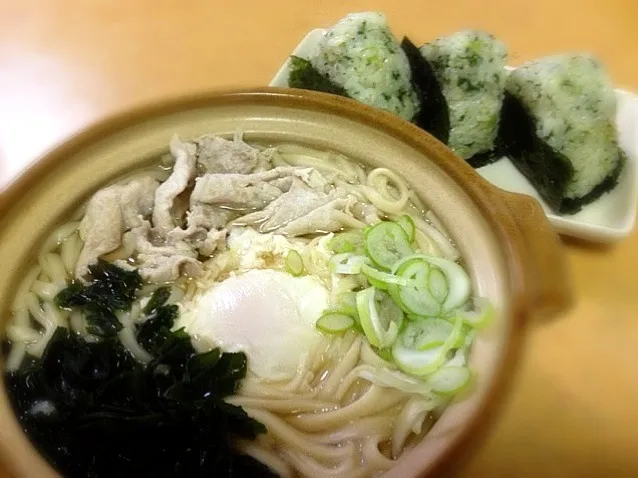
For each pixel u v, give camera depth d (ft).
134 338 0.68
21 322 0.68
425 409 0.63
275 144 0.84
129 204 0.76
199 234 0.77
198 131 0.81
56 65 1.09
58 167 0.73
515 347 0.60
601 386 0.75
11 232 0.69
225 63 1.10
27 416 0.62
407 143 0.76
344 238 0.77
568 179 0.87
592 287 0.84
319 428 0.67
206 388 0.66
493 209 0.68
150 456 0.60
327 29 1.03
